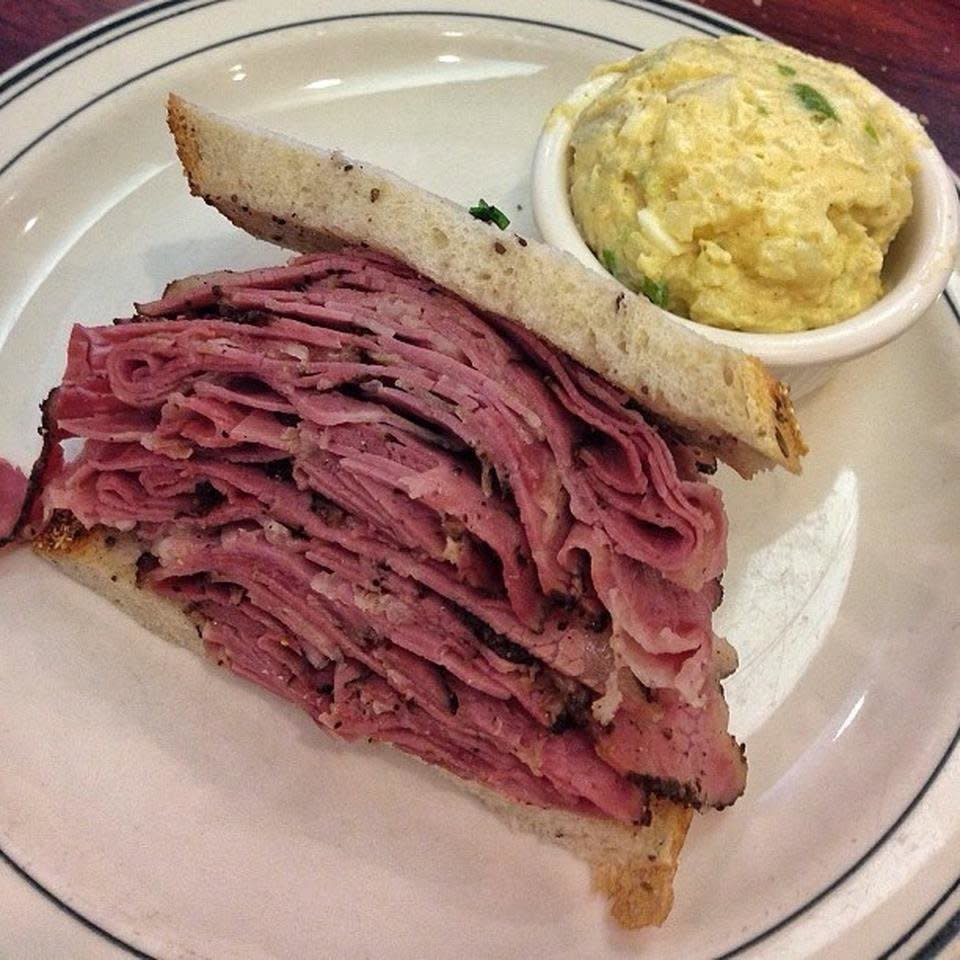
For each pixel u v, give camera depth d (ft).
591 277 0.60
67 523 0.70
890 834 0.62
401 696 0.65
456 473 0.60
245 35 0.91
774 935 0.59
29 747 0.64
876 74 0.94
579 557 0.61
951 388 0.80
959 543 0.73
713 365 0.59
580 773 0.62
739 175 0.66
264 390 0.65
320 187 0.64
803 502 0.76
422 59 0.94
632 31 0.94
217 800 0.63
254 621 0.68
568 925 0.61
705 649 0.61
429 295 0.62
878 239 0.71
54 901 0.58
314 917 0.60
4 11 0.93
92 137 0.85
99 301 0.81
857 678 0.69
